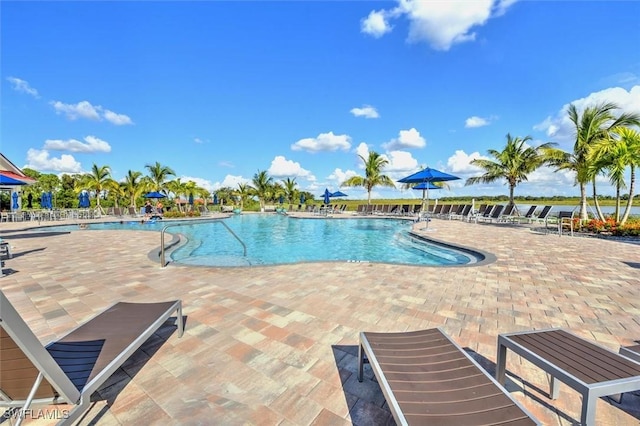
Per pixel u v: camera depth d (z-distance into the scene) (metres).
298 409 1.88
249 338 2.84
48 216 19.14
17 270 5.51
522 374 2.28
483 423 1.31
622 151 10.16
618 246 8.32
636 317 3.40
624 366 1.71
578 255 7.02
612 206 17.84
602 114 12.38
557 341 2.03
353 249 10.09
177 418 1.79
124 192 27.98
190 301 3.87
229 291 4.27
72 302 3.86
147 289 4.38
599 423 1.76
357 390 2.08
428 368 1.77
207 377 2.21
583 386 1.50
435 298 4.00
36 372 1.44
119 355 1.91
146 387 2.09
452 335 2.95
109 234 11.23
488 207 17.56
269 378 2.21
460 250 8.07
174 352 2.57
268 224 18.22
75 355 1.90
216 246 10.53
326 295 4.10
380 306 3.70
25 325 1.25
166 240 9.56
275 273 5.29
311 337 2.87
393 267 5.77
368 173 27.02
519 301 3.90
